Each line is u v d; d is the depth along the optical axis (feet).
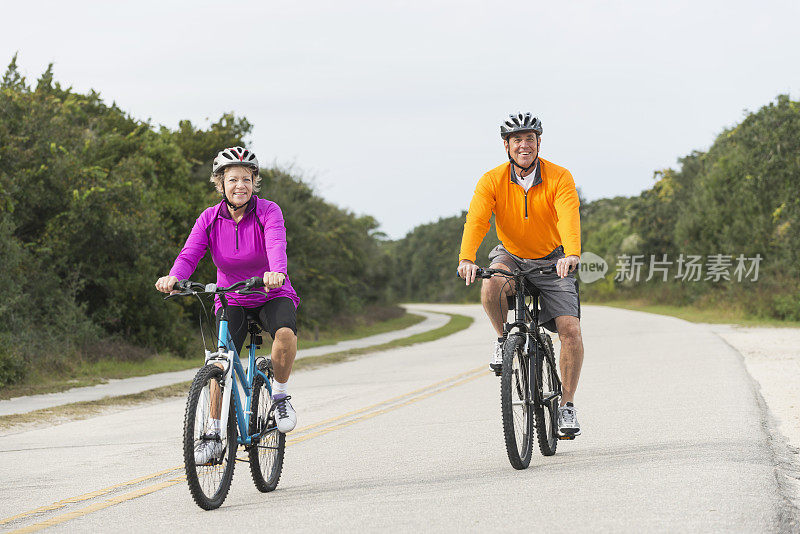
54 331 70.54
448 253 474.08
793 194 137.18
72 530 18.85
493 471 23.71
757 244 143.84
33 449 32.94
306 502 20.75
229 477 21.20
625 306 211.61
